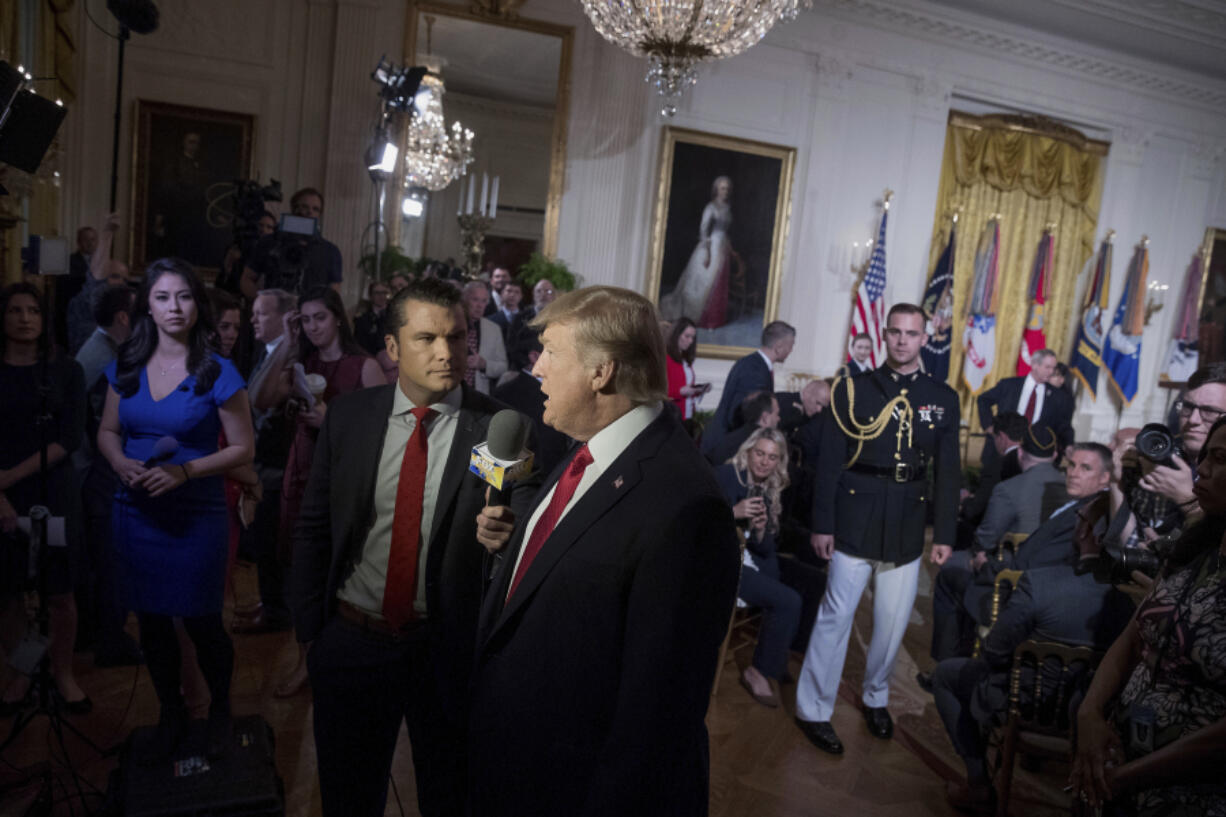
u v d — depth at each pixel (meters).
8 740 2.78
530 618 1.50
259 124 7.44
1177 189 11.00
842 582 3.52
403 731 3.40
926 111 9.52
